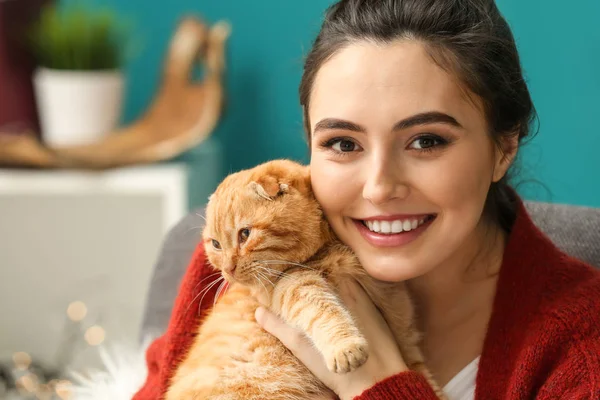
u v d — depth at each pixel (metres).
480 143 1.14
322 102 1.15
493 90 1.15
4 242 2.61
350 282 1.25
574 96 2.53
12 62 2.63
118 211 2.59
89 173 2.38
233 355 1.23
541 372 1.16
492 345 1.22
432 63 1.09
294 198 1.21
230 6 2.75
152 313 1.70
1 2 2.59
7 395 2.41
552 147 2.58
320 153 1.18
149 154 2.41
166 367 1.36
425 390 1.14
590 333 1.13
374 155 1.11
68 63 2.58
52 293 2.66
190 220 1.75
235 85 2.79
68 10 2.70
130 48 2.73
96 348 2.64
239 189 1.22
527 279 1.23
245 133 2.81
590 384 1.08
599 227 1.50
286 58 2.74
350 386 1.17
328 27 1.19
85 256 2.64
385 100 1.08
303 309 1.17
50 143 2.49
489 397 1.20
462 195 1.13
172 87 2.63
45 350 2.69
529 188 2.09
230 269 1.20
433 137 1.11
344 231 1.20
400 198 1.12
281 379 1.21
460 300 1.33
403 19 1.11
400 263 1.16
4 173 2.40
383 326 1.25
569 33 2.49
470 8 1.17
